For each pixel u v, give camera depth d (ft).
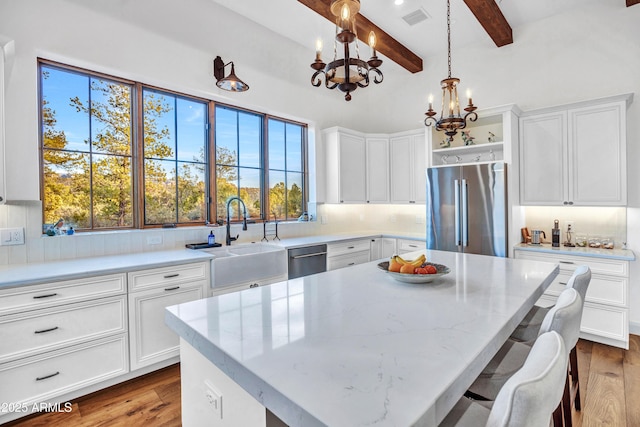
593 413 6.57
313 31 12.32
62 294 6.64
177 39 10.00
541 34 12.07
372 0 10.64
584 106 10.46
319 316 3.97
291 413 2.30
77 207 8.81
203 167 11.28
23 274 6.52
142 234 9.47
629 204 10.50
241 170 12.37
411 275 5.23
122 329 7.41
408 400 2.29
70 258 8.26
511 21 12.19
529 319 6.21
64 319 6.67
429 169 12.66
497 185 11.02
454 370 2.70
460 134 13.67
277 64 12.72
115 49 8.84
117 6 8.87
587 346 9.55
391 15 11.51
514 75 12.68
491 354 3.27
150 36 9.47
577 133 10.59
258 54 12.07
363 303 4.46
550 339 2.88
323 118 14.62
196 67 10.40
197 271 8.63
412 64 14.39
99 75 9.04
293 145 14.25
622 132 9.84
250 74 11.85
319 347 3.13
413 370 2.70
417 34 12.89
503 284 5.42
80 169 8.84
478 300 4.56
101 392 7.32
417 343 3.21
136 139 9.70
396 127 16.20
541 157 11.27
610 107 10.05
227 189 11.93
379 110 16.80
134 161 9.74
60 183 8.54
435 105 14.84
